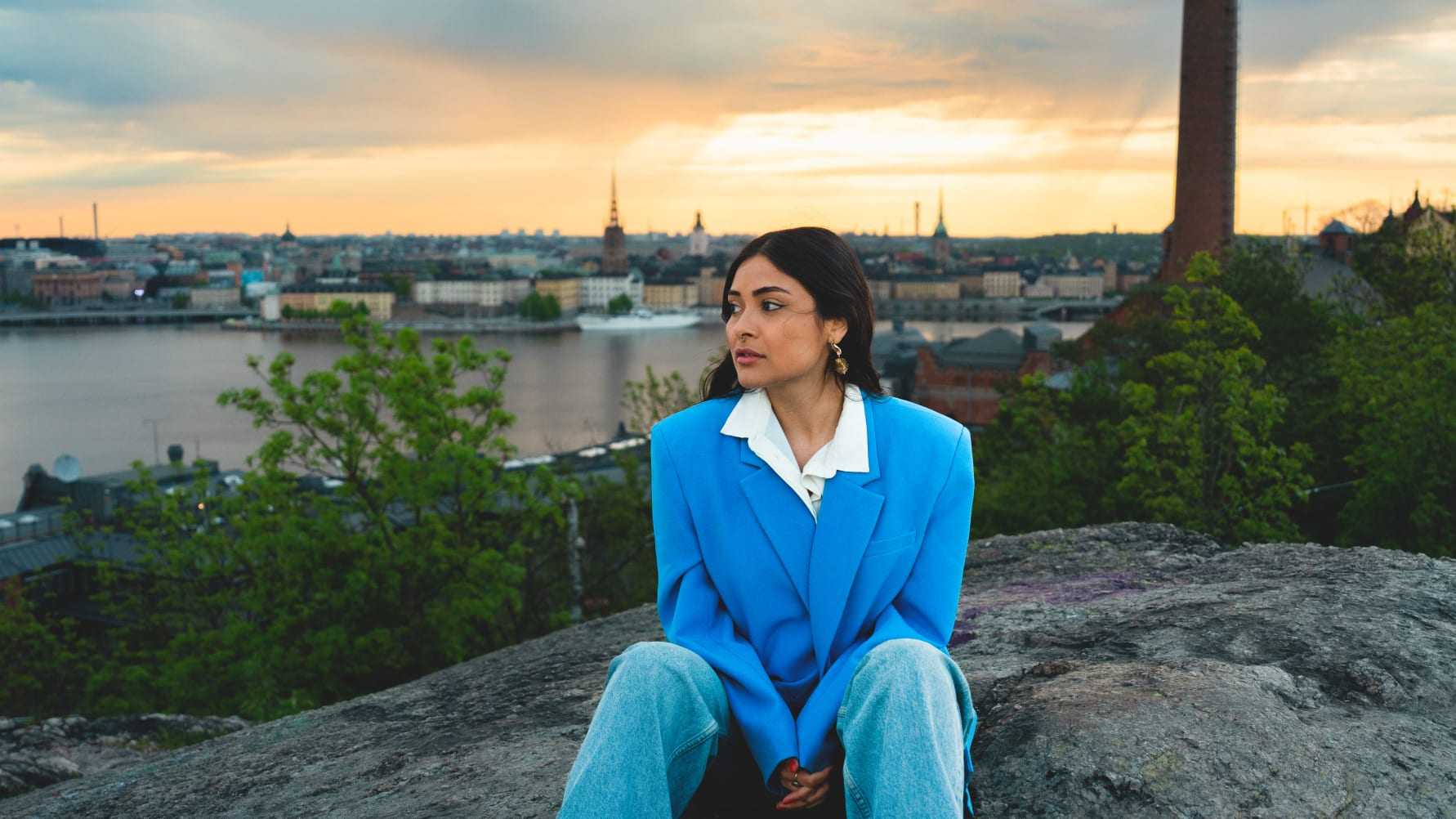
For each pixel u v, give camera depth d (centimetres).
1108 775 277
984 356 12256
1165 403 3578
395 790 405
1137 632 421
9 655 2803
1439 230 4381
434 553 2242
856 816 239
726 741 265
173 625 2506
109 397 18375
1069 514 3103
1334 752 293
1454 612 408
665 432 283
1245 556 572
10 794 724
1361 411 2859
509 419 2353
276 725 581
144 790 514
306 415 2281
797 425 280
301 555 2214
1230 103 7069
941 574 270
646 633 642
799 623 270
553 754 404
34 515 6128
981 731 313
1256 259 4419
